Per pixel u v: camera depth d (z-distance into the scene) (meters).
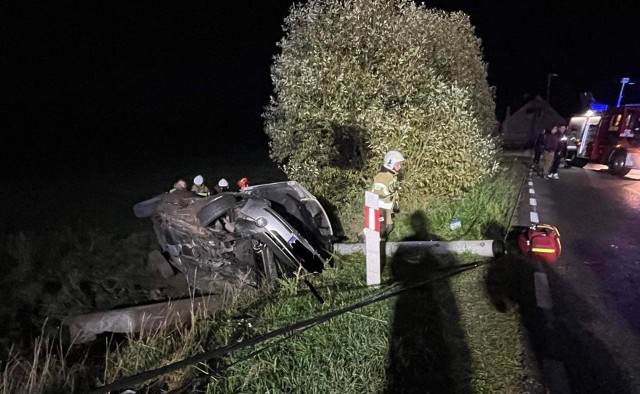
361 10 8.62
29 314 5.40
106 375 3.90
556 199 11.65
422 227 8.03
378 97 8.49
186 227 5.98
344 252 6.99
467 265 6.47
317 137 9.11
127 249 7.12
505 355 4.40
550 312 5.26
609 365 4.26
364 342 4.34
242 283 5.58
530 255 6.74
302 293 5.42
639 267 6.63
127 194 12.48
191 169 17.66
